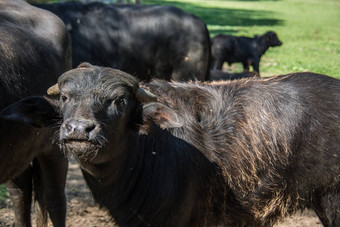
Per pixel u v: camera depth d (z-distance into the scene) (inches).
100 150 144.3
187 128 172.2
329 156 175.3
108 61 312.0
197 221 175.6
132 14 317.7
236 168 174.4
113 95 144.4
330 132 175.6
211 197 174.7
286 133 176.1
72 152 146.3
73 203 247.3
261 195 178.5
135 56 315.3
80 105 141.0
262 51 609.9
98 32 310.3
